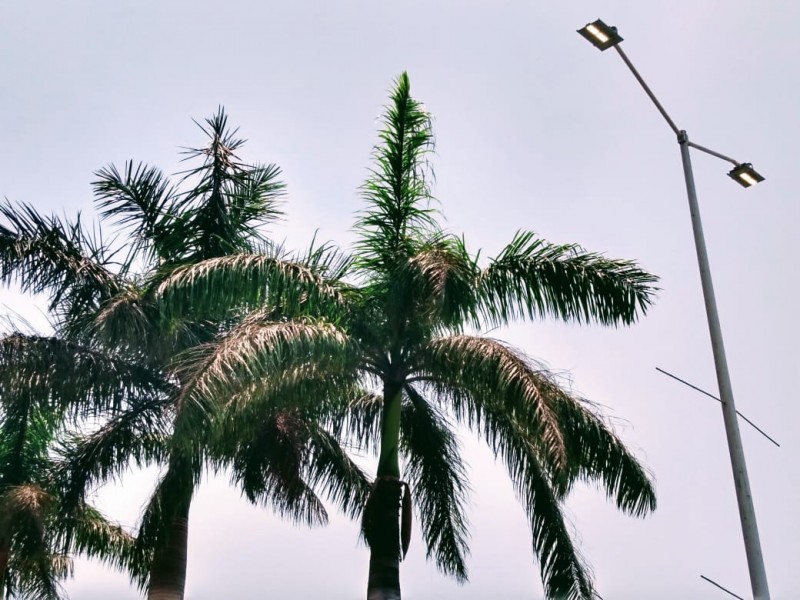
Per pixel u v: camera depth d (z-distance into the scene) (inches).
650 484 692.7
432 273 597.0
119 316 723.4
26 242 773.3
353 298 661.9
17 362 743.1
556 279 652.1
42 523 783.1
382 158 690.2
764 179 587.2
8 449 850.1
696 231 550.6
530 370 623.8
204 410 562.6
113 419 796.0
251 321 645.3
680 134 577.6
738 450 492.7
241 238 819.4
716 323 523.5
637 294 650.2
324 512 859.4
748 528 477.4
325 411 750.5
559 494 626.2
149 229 816.9
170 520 741.3
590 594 717.3
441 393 710.5
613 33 546.0
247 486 826.8
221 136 818.2
